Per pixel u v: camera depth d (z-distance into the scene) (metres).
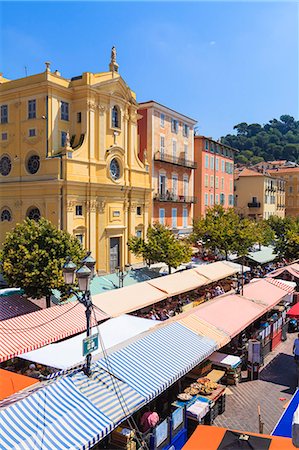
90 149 31.52
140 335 13.73
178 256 30.84
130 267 35.44
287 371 17.52
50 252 20.33
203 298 27.72
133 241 32.62
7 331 15.41
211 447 8.48
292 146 121.25
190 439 8.86
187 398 12.55
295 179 85.56
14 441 7.84
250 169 73.56
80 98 31.56
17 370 15.65
